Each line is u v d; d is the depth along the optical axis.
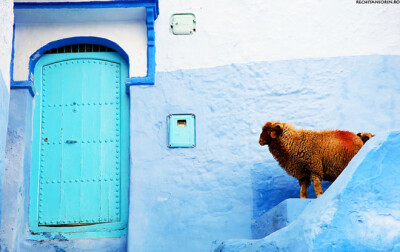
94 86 7.30
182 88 7.08
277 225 5.82
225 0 7.37
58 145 7.09
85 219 6.86
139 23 7.34
